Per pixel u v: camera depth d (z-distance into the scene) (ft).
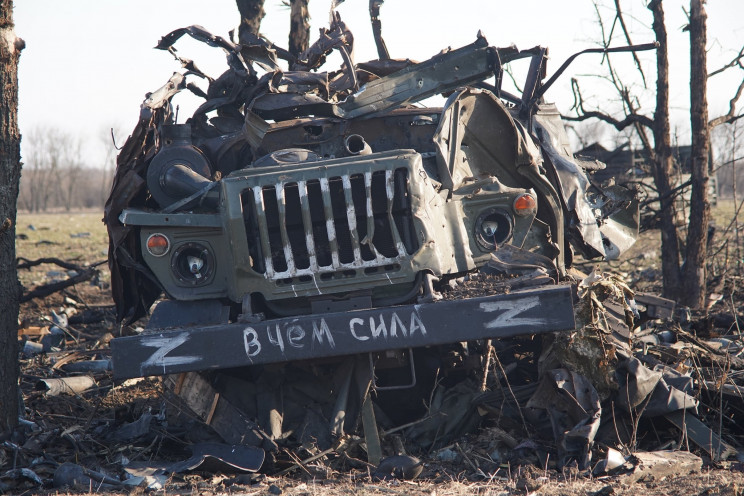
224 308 21.91
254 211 21.70
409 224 21.70
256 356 19.36
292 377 22.22
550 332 21.18
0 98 21.95
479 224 23.84
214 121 30.60
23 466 20.44
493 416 21.88
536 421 20.81
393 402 23.27
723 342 32.12
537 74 30.35
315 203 21.74
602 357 20.45
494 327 19.24
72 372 33.37
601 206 30.60
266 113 28.53
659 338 30.35
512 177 27.32
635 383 20.22
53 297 56.34
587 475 18.21
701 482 17.39
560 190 28.14
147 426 23.16
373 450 20.33
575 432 19.12
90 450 22.26
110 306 51.44
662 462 18.43
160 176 25.85
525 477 18.31
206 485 18.79
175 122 27.78
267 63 28.14
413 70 28.02
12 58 22.20
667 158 50.39
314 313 21.18
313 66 31.27
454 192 23.91
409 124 28.66
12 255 22.49
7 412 22.41
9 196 22.22
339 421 20.79
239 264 21.31
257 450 19.97
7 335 22.38
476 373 23.18
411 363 20.24
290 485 18.58
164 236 22.49
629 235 32.73
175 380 21.16
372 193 21.77
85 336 43.34
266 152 28.30
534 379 23.90
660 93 50.21
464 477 18.92
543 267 22.50
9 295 22.40
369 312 19.43
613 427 20.45
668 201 49.67
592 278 21.47
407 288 21.61
